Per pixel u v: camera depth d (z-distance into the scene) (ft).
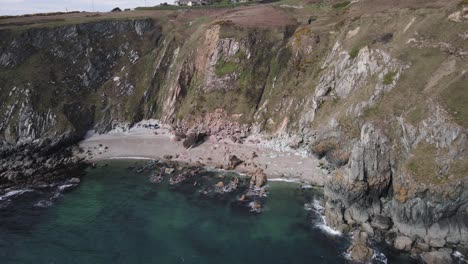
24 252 176.65
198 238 186.29
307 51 311.06
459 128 178.09
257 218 202.28
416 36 240.32
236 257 171.01
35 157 278.87
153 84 358.43
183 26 410.52
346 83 263.90
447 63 214.90
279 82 310.45
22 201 224.12
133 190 237.66
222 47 336.08
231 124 304.91
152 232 192.24
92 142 311.27
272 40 335.26
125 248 179.11
